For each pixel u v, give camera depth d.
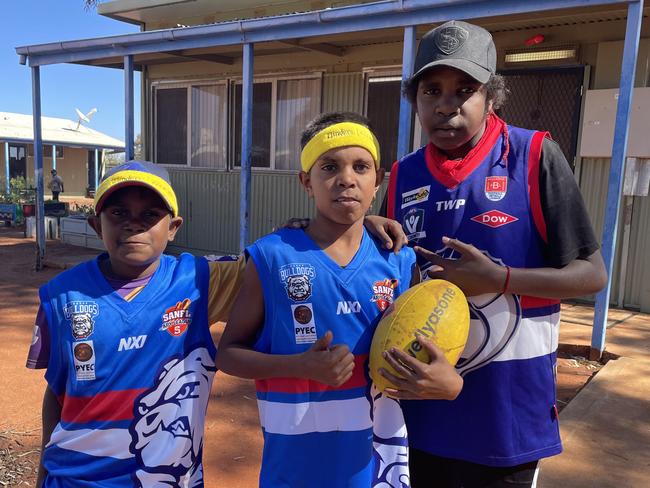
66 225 13.20
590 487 3.08
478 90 1.88
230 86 10.62
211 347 2.08
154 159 11.91
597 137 7.08
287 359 1.70
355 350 1.83
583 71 7.29
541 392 1.97
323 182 1.79
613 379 4.64
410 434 2.07
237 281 2.11
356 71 9.14
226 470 3.38
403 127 6.21
